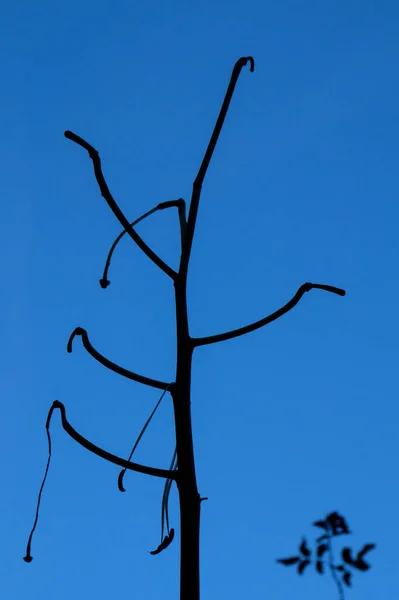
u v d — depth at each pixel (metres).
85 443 2.95
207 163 3.31
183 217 3.46
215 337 3.12
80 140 3.17
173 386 3.05
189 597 2.72
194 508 2.87
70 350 3.14
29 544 2.97
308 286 3.14
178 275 3.23
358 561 3.17
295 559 3.24
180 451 2.95
